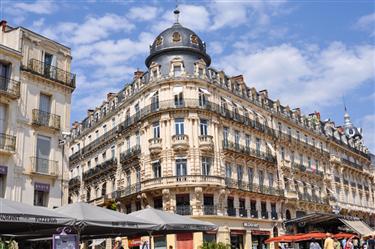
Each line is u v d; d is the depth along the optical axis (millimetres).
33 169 25938
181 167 39219
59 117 28172
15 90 25938
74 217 14133
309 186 55469
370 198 76188
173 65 41219
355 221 39906
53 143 27672
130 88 46531
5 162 24797
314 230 47031
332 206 59438
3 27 28312
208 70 42938
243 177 43781
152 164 40281
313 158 58812
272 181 48406
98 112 53688
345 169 67875
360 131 82688
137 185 41375
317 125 63312
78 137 57188
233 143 42938
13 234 18359
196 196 38156
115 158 46469
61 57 29688
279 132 51250
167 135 39719
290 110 56844
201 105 40688
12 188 24781
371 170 80312
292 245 45156
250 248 41594
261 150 47625
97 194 49781
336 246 20812
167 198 38250
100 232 18797
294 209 50812
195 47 42938
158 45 43312
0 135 24828
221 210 39375
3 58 25953
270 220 45281
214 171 39844
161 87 41000
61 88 28875
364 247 32969
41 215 13289
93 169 50625
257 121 47875
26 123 26406
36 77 27453
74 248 13422
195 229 18688
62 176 27625
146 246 28297
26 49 27484
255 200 44375
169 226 17359
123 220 15508
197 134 39750
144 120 41750
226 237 38750
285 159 51375
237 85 47125
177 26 44844
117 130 46500
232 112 44000
